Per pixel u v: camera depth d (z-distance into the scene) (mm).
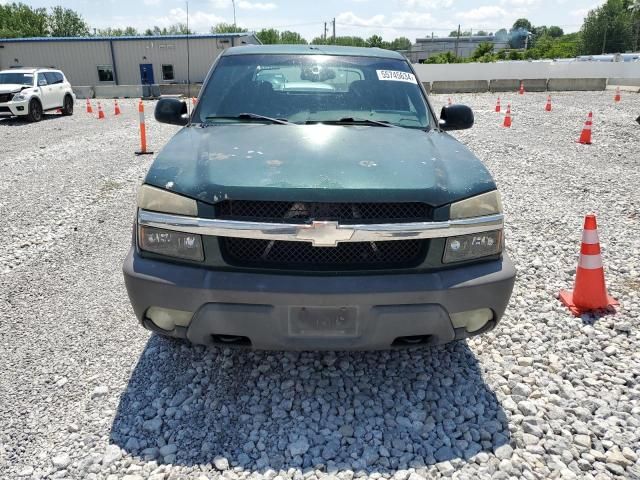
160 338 3418
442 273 2523
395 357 3207
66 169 8852
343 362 3145
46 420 2633
